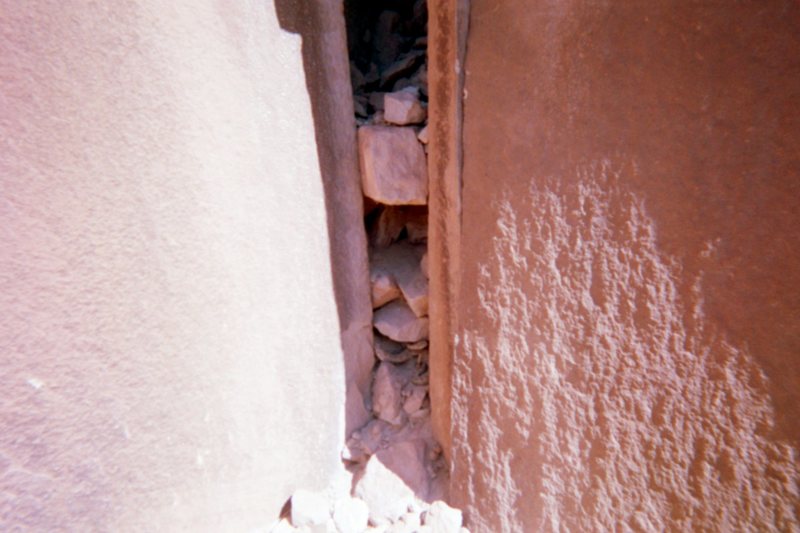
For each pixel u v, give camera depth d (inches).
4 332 24.5
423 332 55.0
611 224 31.0
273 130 42.1
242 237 39.7
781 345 24.3
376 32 63.8
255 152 40.5
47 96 25.7
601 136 30.8
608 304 31.7
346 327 52.7
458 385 43.6
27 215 25.1
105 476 30.3
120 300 30.3
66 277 27.1
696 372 27.8
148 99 31.1
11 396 25.0
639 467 31.2
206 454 37.8
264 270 42.2
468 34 37.8
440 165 43.3
